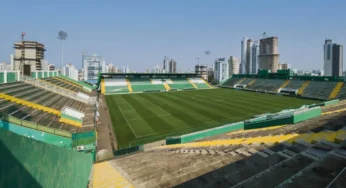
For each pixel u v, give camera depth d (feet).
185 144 63.36
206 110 153.17
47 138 73.10
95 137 82.17
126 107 165.37
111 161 55.77
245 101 194.59
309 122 46.19
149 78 322.75
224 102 187.73
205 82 347.97
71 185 19.70
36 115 92.27
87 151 69.15
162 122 122.42
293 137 31.99
